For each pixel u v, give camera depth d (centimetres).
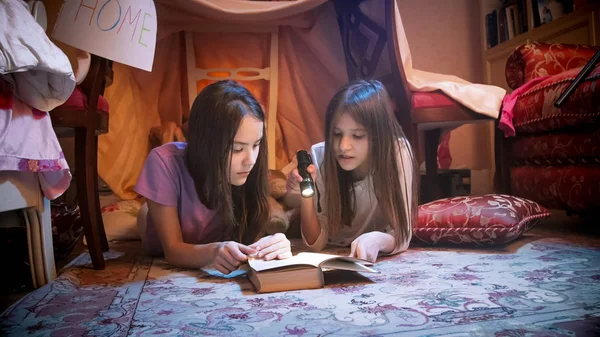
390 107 146
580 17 289
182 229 146
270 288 110
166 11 235
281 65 262
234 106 125
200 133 130
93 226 145
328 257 118
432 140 265
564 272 122
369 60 218
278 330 82
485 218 159
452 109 206
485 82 375
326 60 250
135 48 125
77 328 87
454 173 312
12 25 96
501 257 146
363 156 142
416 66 371
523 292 103
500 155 245
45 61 100
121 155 243
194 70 252
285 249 124
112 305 103
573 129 196
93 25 121
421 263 139
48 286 123
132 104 248
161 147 143
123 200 239
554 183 206
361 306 96
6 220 126
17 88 108
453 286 110
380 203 147
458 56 376
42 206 129
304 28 250
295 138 267
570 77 194
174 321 90
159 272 139
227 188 133
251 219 147
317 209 157
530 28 331
